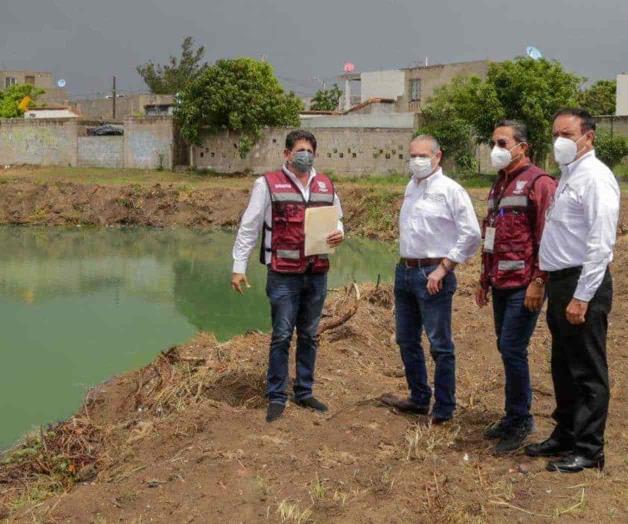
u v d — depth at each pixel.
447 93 30.89
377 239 23.95
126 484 5.27
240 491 4.96
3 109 51.91
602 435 4.99
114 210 28.80
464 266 15.32
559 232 4.80
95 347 11.54
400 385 7.34
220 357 8.24
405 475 5.08
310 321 6.35
